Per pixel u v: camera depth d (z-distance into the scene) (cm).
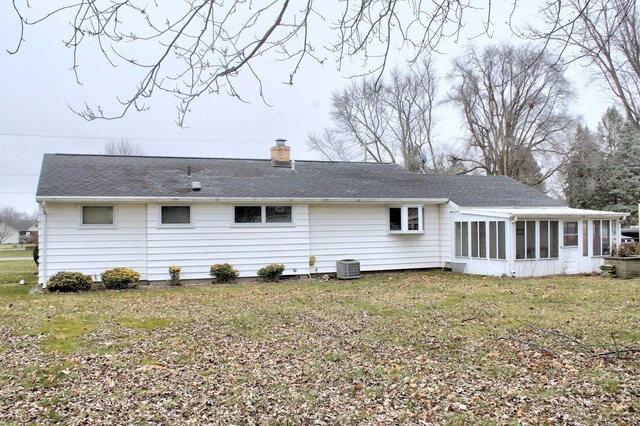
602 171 3556
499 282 1456
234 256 1543
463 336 770
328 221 1678
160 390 541
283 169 1902
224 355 676
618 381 554
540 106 2978
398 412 480
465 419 461
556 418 461
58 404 500
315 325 862
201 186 1567
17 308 1038
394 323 872
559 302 1071
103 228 1423
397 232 1761
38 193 1344
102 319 914
